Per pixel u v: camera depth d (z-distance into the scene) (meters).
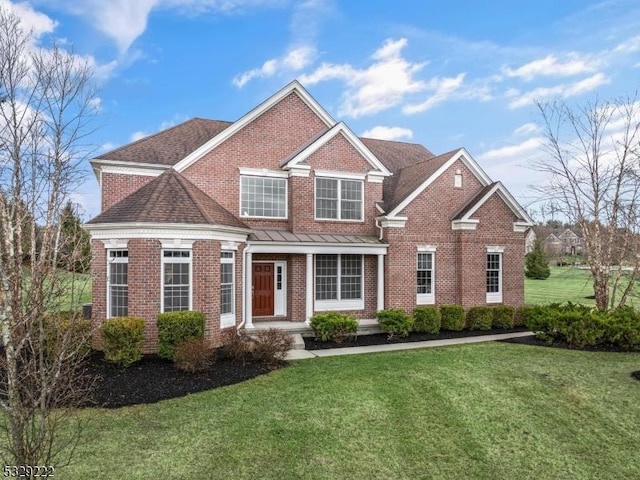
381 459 6.78
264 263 18.36
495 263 20.69
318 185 18.72
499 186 20.22
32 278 4.99
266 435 7.49
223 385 10.23
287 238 17.17
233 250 15.04
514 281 20.88
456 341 16.39
